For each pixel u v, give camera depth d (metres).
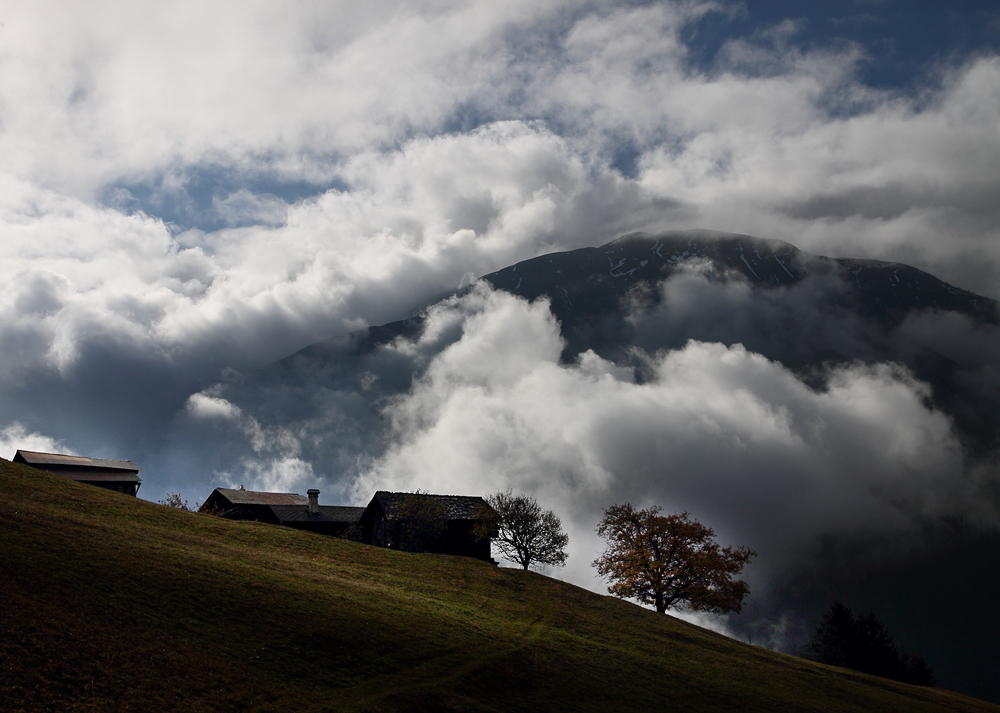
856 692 63.34
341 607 47.59
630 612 76.44
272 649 37.62
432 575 72.44
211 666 33.62
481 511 99.56
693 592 83.38
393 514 101.81
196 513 77.25
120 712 27.58
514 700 40.84
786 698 55.03
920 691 74.44
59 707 26.69
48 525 45.91
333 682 36.16
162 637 34.72
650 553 87.06
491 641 50.56
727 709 49.16
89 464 102.38
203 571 46.12
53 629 31.78
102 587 37.88
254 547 65.88
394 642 44.22
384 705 34.66
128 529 53.75
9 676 27.44
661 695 48.81
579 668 50.25
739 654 69.00
